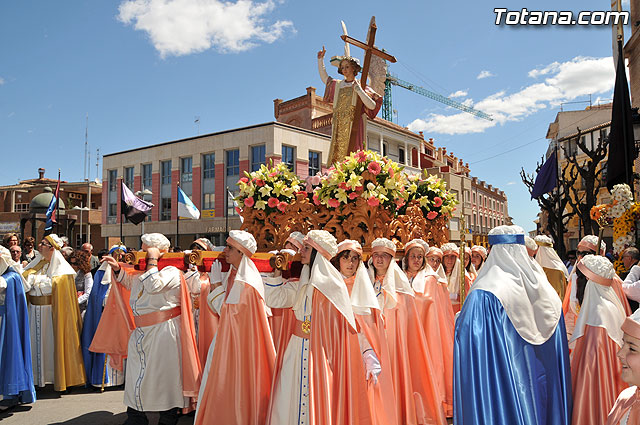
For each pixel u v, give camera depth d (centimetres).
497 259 308
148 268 473
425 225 655
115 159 3625
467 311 278
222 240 3089
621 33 770
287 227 607
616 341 354
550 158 1280
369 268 477
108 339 541
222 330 404
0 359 564
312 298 369
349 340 358
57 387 636
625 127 755
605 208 791
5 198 4506
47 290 657
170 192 3316
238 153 2983
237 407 392
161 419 476
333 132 734
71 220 1479
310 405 347
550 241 681
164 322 474
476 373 264
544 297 296
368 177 539
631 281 534
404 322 470
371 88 724
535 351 281
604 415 342
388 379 385
